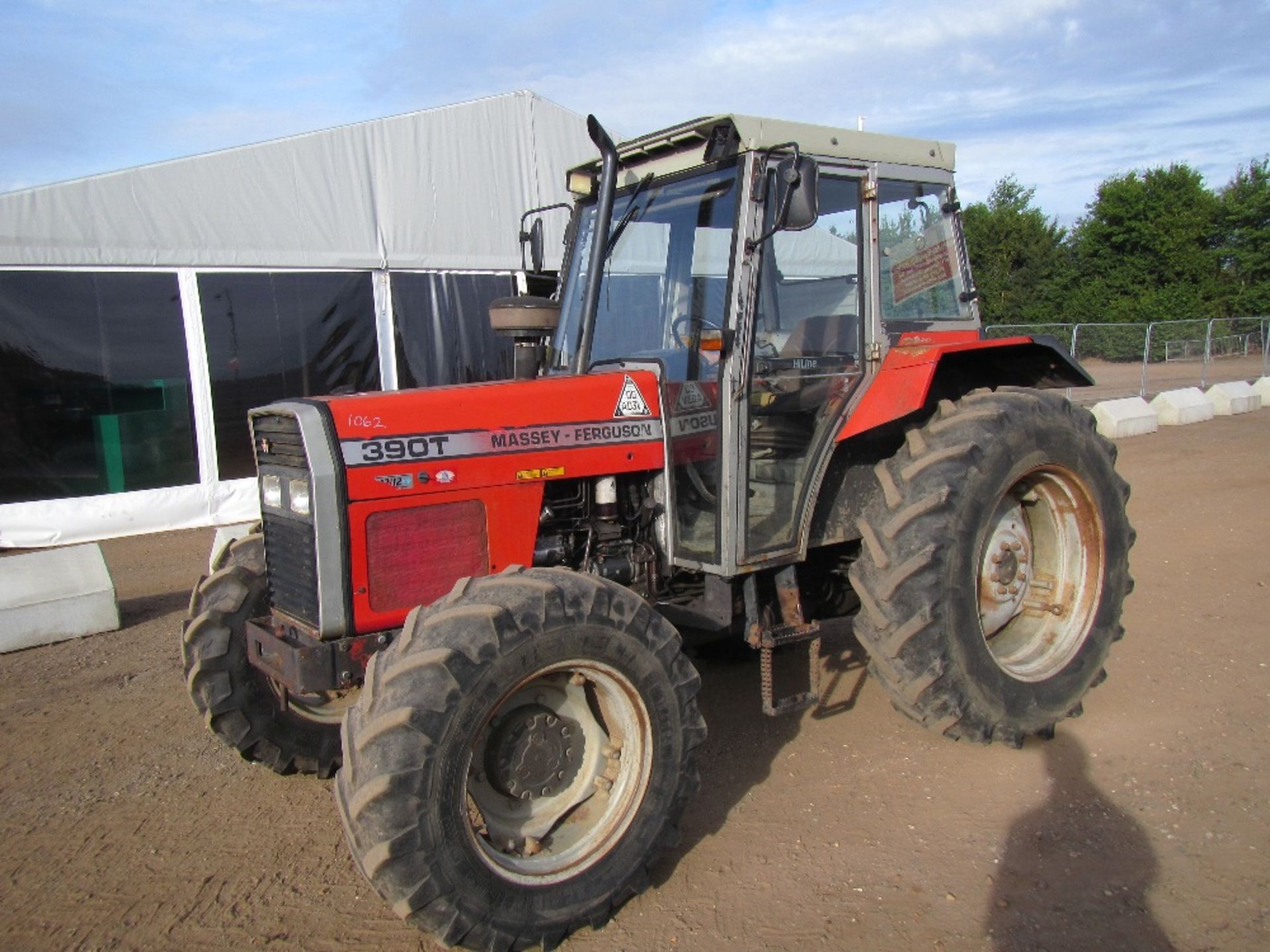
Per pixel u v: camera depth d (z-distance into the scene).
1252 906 2.76
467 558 3.12
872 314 3.80
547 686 2.88
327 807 3.63
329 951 2.76
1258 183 37.50
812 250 3.72
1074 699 3.93
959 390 4.24
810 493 3.69
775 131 3.43
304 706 3.84
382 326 10.11
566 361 4.08
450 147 10.37
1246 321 20.52
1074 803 3.38
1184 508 7.91
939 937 2.70
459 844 2.53
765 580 3.76
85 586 5.88
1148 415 13.02
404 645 2.62
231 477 9.37
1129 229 37.31
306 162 9.46
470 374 10.75
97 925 2.92
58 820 3.57
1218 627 5.03
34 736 4.34
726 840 3.26
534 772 2.85
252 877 3.15
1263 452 10.73
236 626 3.65
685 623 3.61
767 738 3.98
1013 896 2.87
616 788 2.90
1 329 8.25
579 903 2.72
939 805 3.41
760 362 3.55
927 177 4.05
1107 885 2.90
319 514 2.86
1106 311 36.94
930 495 3.52
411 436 3.01
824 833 3.27
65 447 8.62
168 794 3.76
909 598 3.49
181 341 9.02
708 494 3.52
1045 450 3.85
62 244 8.34
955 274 4.30
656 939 2.75
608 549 3.50
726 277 3.43
